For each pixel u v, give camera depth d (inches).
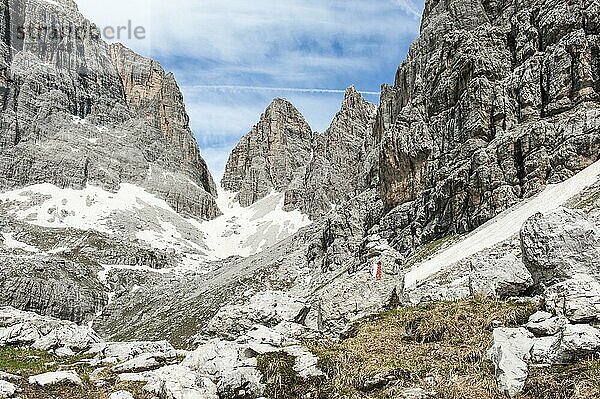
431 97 4714.6
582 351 623.2
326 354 808.9
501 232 2896.2
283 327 1088.8
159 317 5625.0
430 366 741.9
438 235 3865.7
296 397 722.2
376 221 4992.6
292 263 5689.0
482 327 841.5
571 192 2906.0
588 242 842.8
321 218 6899.6
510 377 645.3
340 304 1093.8
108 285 7199.8
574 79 3651.6
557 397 589.6
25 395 757.3
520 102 3912.4
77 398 758.5
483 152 3681.1
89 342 1298.0
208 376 794.2
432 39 5388.8
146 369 924.6
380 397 687.7
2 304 5497.1
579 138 3235.7
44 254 7721.5
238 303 1186.0
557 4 4082.2
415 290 1424.7
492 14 5152.6
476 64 4279.0
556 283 823.1
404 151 4628.4
